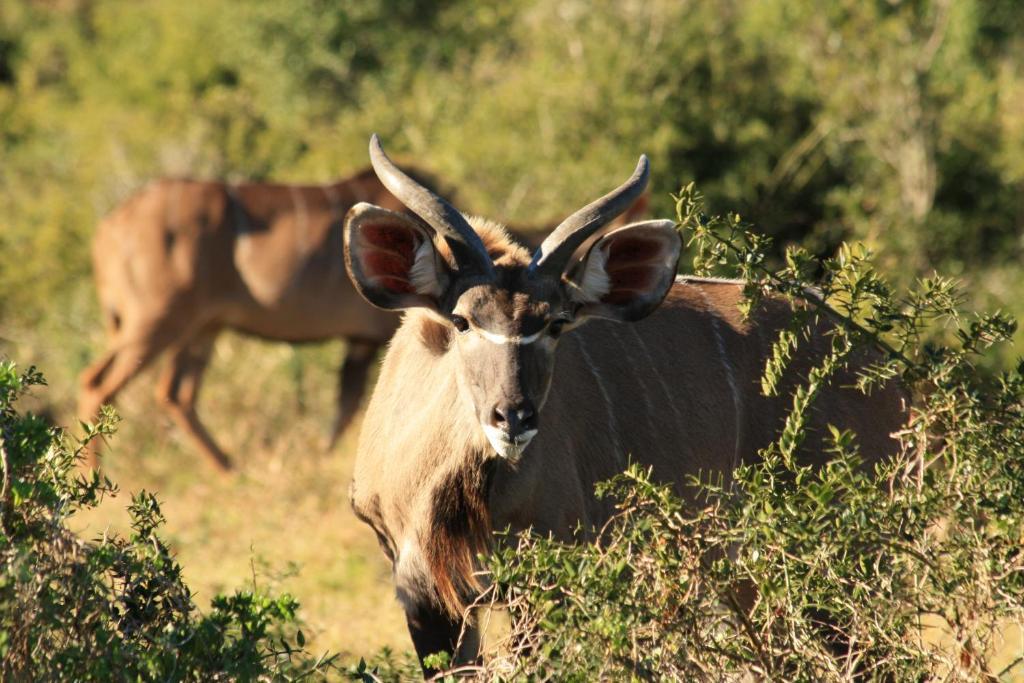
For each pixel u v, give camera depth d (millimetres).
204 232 29422
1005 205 35062
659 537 11633
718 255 13383
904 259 31516
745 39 36594
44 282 36531
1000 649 13039
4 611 11039
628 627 11055
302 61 48219
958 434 12250
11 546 11164
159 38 57969
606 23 35062
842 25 36094
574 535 14164
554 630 11414
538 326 13148
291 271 29766
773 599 11609
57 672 11164
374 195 30406
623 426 14969
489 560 13469
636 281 13797
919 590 11938
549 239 13461
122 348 29438
